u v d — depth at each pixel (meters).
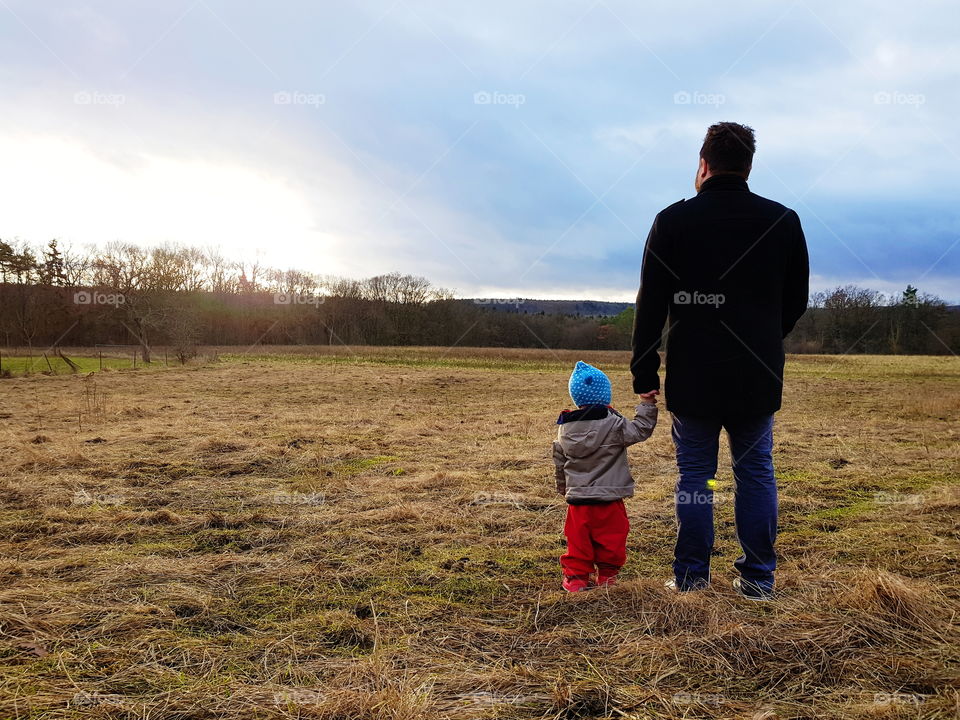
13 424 8.96
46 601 2.67
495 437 7.97
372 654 2.19
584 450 2.92
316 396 14.61
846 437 7.78
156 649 2.26
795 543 3.52
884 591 2.47
